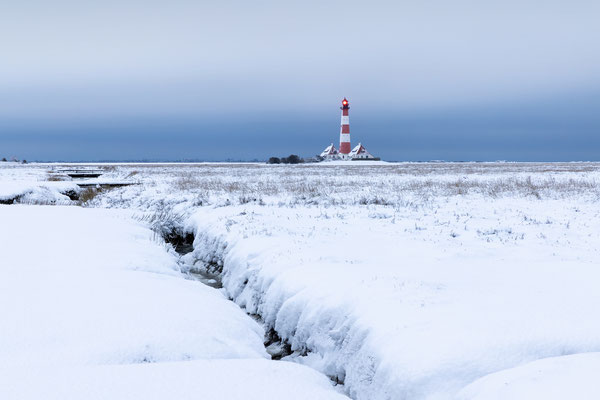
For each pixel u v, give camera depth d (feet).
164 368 14.16
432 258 30.73
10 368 13.35
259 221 46.39
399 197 69.92
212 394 12.77
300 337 22.47
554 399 11.25
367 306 20.68
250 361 16.01
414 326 17.88
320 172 174.91
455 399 13.60
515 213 53.06
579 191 74.13
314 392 14.20
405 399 14.79
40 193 81.41
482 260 30.04
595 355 13.74
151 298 20.99
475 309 19.15
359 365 17.95
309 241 36.65
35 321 17.03
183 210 62.34
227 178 128.77
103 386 12.53
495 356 15.15
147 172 180.75
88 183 109.29
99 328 16.78
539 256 30.89
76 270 25.31
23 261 26.86
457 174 145.59
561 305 19.31
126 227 43.78
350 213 54.29
